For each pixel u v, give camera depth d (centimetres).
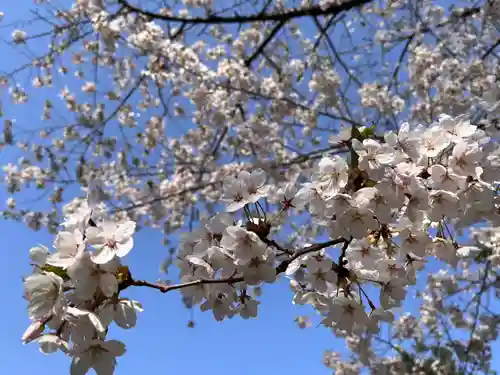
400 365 654
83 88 737
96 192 205
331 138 221
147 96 741
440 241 227
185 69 642
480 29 663
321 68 700
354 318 221
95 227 172
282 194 228
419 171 197
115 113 692
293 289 247
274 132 720
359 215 200
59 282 167
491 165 217
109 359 172
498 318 637
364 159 196
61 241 172
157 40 646
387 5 721
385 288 229
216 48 725
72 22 657
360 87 727
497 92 447
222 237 201
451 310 680
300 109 727
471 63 645
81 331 168
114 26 622
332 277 222
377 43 721
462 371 632
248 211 216
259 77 739
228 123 734
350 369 726
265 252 200
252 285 203
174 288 188
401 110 700
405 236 222
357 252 225
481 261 541
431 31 693
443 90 665
